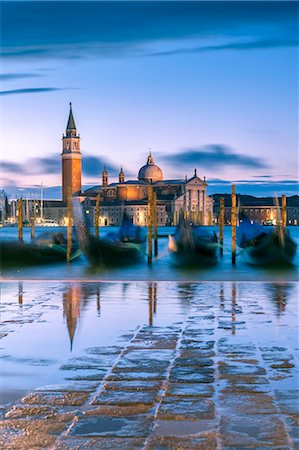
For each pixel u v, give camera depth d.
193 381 8.60
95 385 8.45
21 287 21.98
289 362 9.73
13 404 7.56
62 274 30.80
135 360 9.95
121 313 15.31
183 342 11.44
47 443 6.24
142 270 33.41
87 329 12.93
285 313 15.18
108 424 6.81
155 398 7.79
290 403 7.53
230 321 13.92
